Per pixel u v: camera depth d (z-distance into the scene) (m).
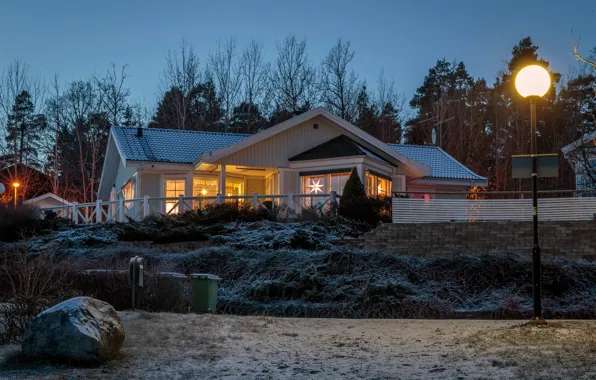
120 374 9.10
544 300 16.86
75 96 57.31
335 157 29.61
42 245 24.50
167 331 12.05
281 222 25.02
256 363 9.98
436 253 21.42
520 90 13.33
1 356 9.68
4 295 13.89
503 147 58.62
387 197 25.16
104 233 25.75
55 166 50.66
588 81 53.62
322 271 19.19
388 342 11.60
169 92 58.75
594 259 20.31
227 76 60.16
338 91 60.44
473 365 9.41
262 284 18.12
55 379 8.65
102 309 9.98
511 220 21.56
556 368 8.88
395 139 63.19
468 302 17.16
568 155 31.25
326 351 10.88
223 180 29.98
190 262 20.59
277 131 30.86
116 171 40.03
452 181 35.91
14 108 53.38
